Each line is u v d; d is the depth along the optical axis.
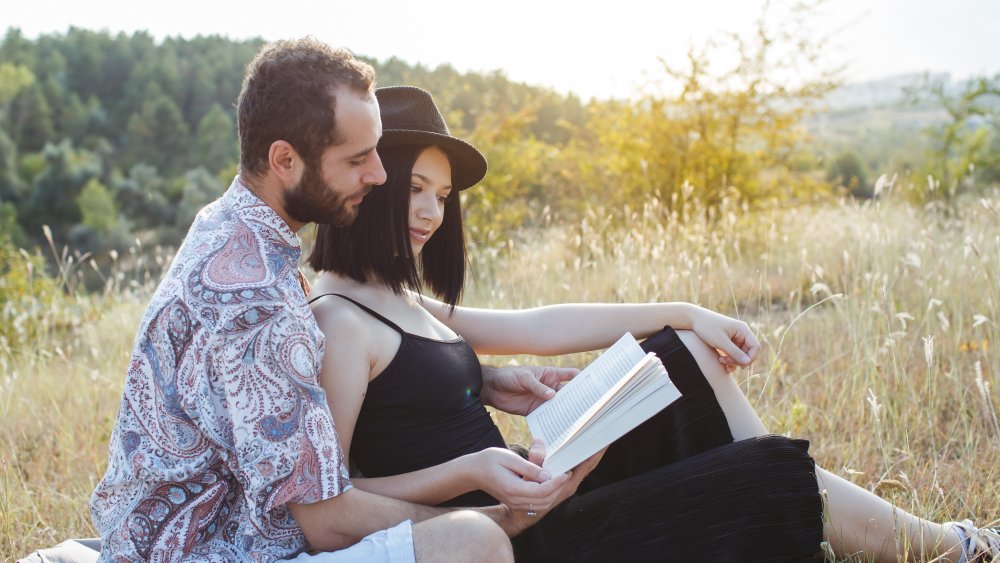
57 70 57.53
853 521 2.01
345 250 1.95
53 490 2.91
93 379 4.09
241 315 1.51
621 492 1.81
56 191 40.44
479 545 1.51
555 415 1.99
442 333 2.06
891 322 3.74
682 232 5.62
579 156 9.79
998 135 12.02
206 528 1.59
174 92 56.41
